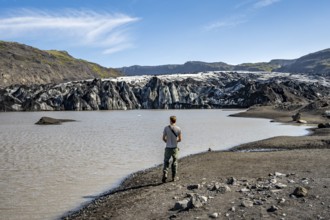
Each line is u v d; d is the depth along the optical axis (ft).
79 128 212.02
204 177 61.52
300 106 360.69
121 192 57.82
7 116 382.42
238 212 38.88
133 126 226.38
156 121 283.18
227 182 53.93
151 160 90.99
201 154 95.40
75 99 579.89
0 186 63.77
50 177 70.90
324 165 63.21
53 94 587.27
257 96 609.83
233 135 160.35
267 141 123.13
